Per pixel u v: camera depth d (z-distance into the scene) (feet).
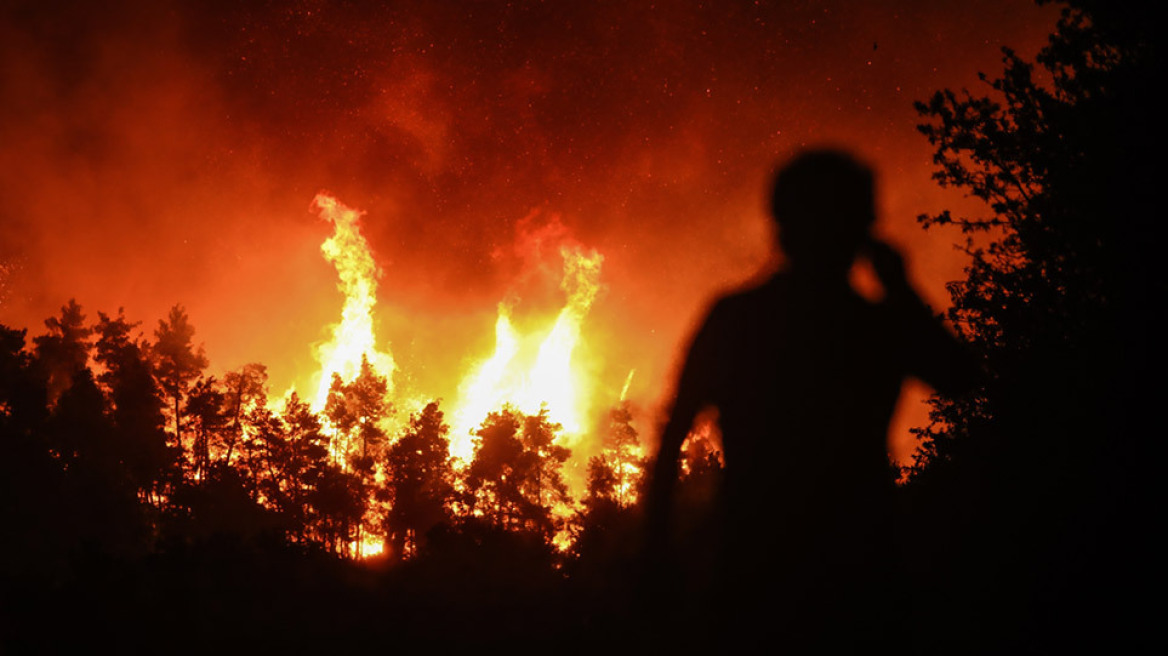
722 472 10.07
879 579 9.62
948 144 21.68
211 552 23.45
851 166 10.64
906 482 20.95
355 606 21.20
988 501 17.63
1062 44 19.92
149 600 20.38
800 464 9.75
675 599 9.86
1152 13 18.71
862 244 10.65
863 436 9.90
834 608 9.47
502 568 24.80
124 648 18.84
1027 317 18.42
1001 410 18.28
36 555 50.75
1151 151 18.04
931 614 15.46
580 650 17.35
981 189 21.56
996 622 15.21
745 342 9.96
